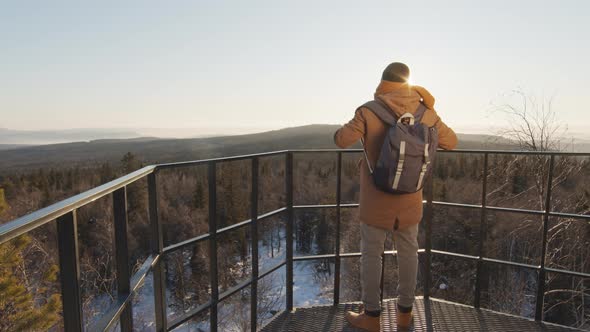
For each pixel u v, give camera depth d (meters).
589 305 10.97
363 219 2.36
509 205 10.36
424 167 2.12
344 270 18.66
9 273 9.65
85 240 14.72
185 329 16.34
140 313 14.98
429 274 3.11
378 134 2.18
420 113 2.21
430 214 3.06
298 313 2.89
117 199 1.47
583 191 8.51
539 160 8.08
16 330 8.59
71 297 1.01
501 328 2.64
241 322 14.93
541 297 2.75
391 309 2.88
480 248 2.95
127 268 1.48
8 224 0.73
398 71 2.19
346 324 2.71
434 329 2.63
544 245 2.72
